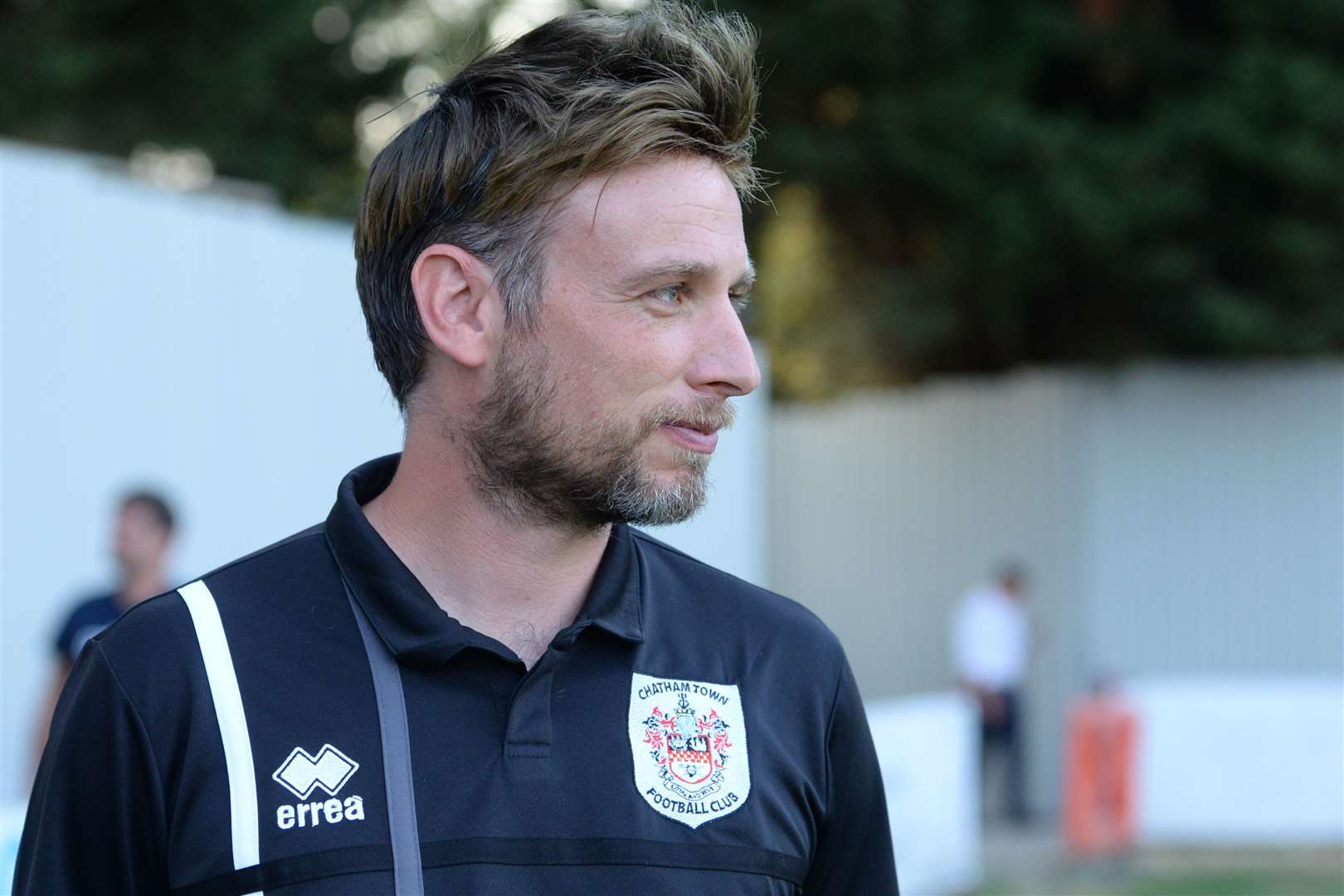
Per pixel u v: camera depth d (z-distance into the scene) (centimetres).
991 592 1038
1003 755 1035
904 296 1256
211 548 588
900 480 1205
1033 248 1175
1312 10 1144
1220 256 1216
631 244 143
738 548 826
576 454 145
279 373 625
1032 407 1123
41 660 525
